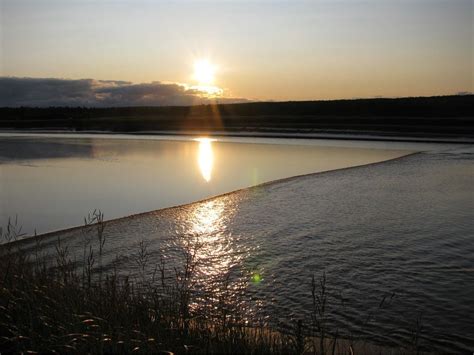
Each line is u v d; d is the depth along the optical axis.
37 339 4.41
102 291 5.47
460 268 8.03
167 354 4.29
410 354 5.22
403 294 6.98
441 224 11.06
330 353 5.14
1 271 5.93
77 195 16.03
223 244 9.80
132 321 4.79
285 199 14.66
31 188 17.52
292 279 7.71
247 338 4.73
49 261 8.42
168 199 15.19
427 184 17.28
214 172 22.11
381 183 17.70
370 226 11.02
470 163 24.12
